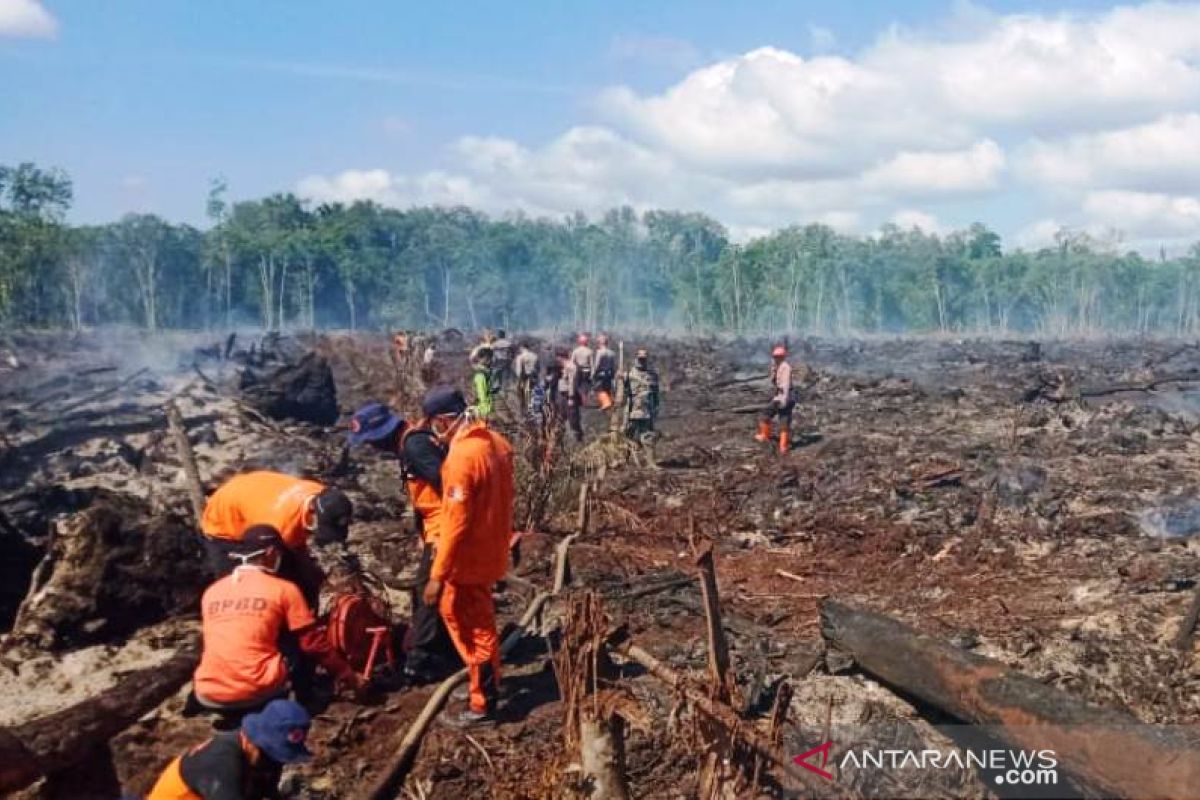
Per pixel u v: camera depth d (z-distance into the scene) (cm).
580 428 1867
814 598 880
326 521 638
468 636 630
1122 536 1094
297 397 1741
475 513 616
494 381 2053
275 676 567
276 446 1409
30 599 746
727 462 1586
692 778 565
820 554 1041
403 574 916
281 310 8488
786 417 1683
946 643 561
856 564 1002
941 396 2347
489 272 9656
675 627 787
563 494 1139
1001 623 799
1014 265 9494
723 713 491
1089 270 9250
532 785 549
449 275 9469
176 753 606
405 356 2431
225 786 453
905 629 589
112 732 583
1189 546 1050
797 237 9494
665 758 580
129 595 754
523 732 623
